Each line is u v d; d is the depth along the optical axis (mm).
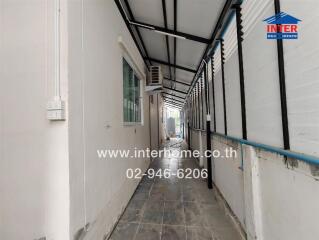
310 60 960
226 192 2549
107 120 1998
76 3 1395
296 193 1075
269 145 1379
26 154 1318
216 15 2320
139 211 2533
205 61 3625
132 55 3135
